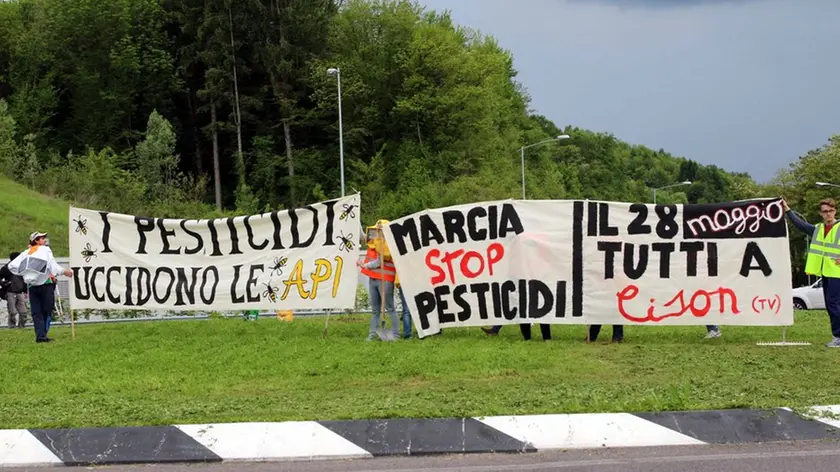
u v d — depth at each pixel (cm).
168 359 1157
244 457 695
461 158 6456
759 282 1236
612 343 1252
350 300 1405
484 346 1211
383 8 6625
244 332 1478
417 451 701
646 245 1266
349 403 831
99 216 1513
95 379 1013
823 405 785
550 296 1284
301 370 1041
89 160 5425
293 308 1429
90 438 720
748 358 1061
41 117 6494
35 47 6681
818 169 5675
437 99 6328
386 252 1338
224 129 6494
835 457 671
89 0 6525
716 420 748
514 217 1303
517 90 9519
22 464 691
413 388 915
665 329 1444
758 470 641
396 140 6706
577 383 923
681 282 1256
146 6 6794
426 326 1328
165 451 702
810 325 1505
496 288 1307
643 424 738
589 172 11100
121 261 1501
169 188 5766
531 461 676
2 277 1809
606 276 1270
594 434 724
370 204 5881
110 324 1738
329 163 6631
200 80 6981
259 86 6769
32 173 4953
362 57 6600
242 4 6406
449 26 7594
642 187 12588
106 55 6631
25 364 1142
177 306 1474
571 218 1284
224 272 1463
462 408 791
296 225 1437
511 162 7506
